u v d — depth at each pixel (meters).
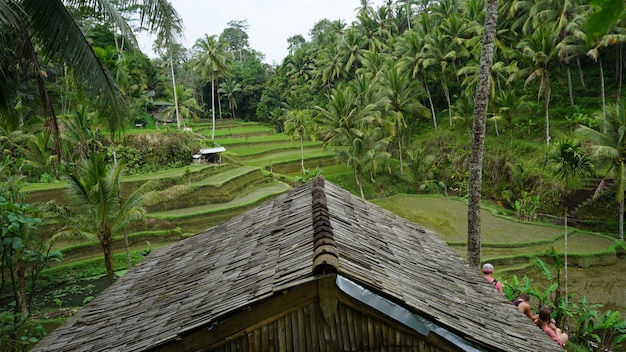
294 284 3.29
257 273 4.05
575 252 21.14
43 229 20.59
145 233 22.78
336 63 46.56
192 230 24.25
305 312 3.43
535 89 35.81
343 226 4.86
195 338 3.54
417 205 31.33
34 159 22.75
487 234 24.27
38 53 9.84
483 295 5.21
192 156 34.22
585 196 26.66
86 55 7.83
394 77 36.72
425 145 39.34
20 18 6.85
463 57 41.84
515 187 30.39
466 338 3.52
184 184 27.80
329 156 40.53
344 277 3.31
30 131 25.48
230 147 43.28
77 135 23.92
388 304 3.39
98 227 14.91
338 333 3.42
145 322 4.51
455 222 26.84
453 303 4.24
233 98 58.81
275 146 44.06
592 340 13.42
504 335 4.07
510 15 34.47
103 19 8.22
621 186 22.42
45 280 19.19
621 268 20.19
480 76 9.91
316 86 52.28
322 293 3.31
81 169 15.21
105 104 8.40
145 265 7.46
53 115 8.09
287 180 34.66
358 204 6.61
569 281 18.95
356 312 3.43
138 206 18.08
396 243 5.52
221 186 28.08
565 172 16.31
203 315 3.69
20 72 8.67
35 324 14.38
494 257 20.91
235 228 6.73
